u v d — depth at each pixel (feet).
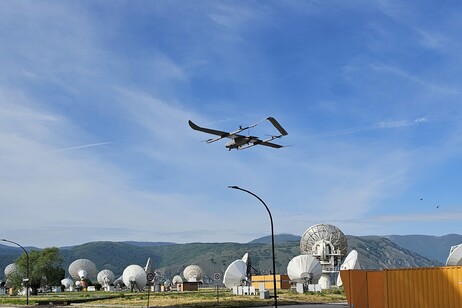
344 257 470.39
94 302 291.17
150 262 520.42
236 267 405.80
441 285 132.87
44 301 317.01
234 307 234.17
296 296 311.47
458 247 291.38
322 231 466.29
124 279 473.67
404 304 139.44
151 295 357.82
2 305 305.94
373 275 150.92
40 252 574.97
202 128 163.94
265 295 295.69
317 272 385.91
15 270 559.38
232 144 176.14
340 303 255.29
